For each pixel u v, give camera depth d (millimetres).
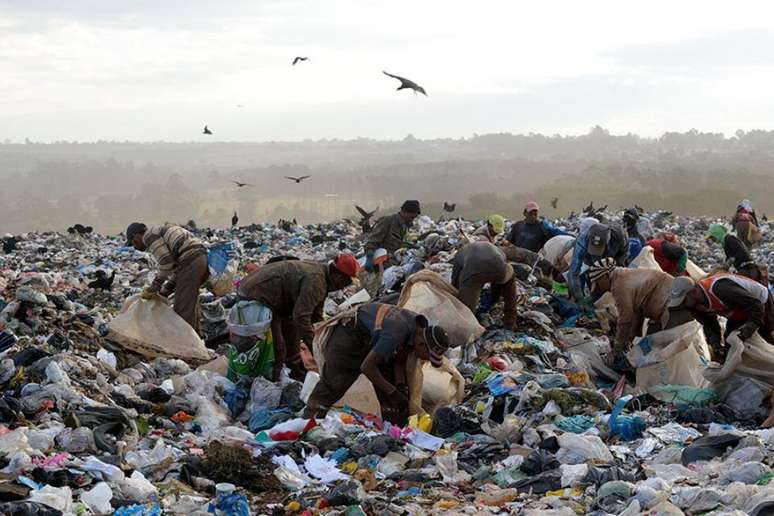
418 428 19641
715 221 73500
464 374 24016
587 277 25266
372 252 32469
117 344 24828
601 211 72312
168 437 19156
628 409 21125
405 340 19531
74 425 17922
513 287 26594
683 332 22344
